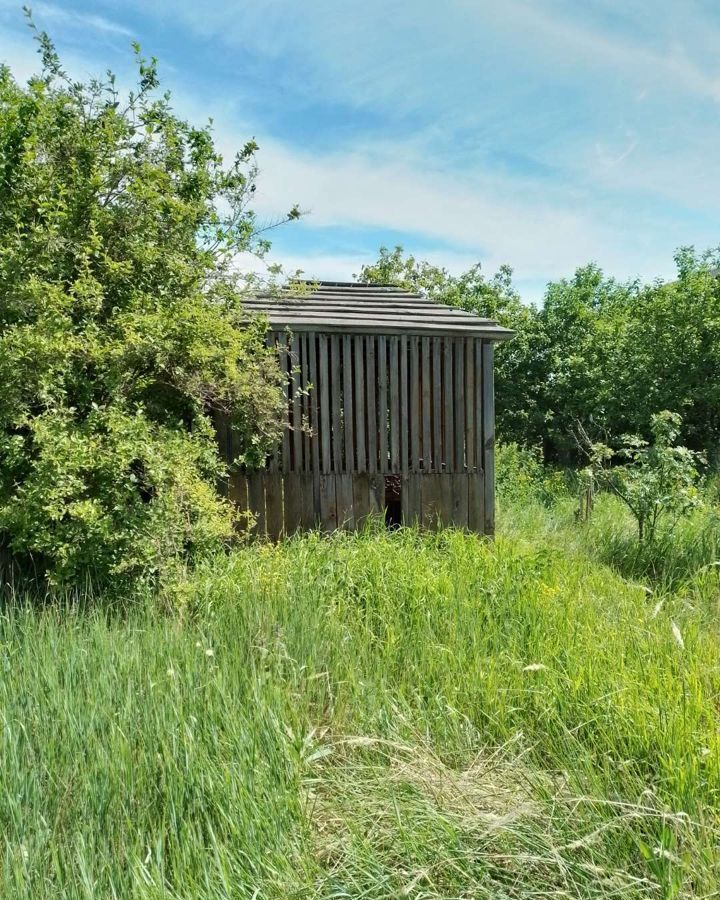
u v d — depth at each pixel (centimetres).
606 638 400
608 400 1444
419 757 297
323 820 267
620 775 279
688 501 668
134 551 472
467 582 484
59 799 262
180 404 591
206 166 622
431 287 2247
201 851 235
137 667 352
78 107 570
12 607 440
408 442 683
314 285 695
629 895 220
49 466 444
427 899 223
